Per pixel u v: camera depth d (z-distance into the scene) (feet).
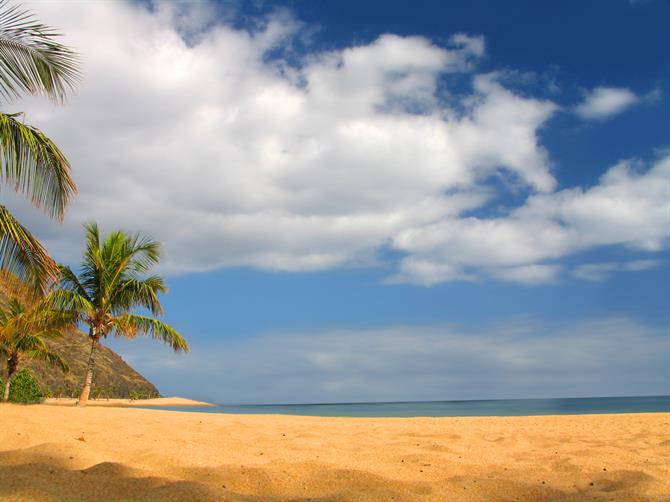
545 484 13.24
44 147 24.26
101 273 54.34
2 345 65.36
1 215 22.93
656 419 40.91
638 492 11.80
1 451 14.07
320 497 10.93
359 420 42.57
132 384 223.71
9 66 23.40
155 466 13.75
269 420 37.40
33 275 25.36
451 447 20.57
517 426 35.12
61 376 159.22
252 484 12.35
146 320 55.42
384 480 12.80
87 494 10.31
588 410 166.40
